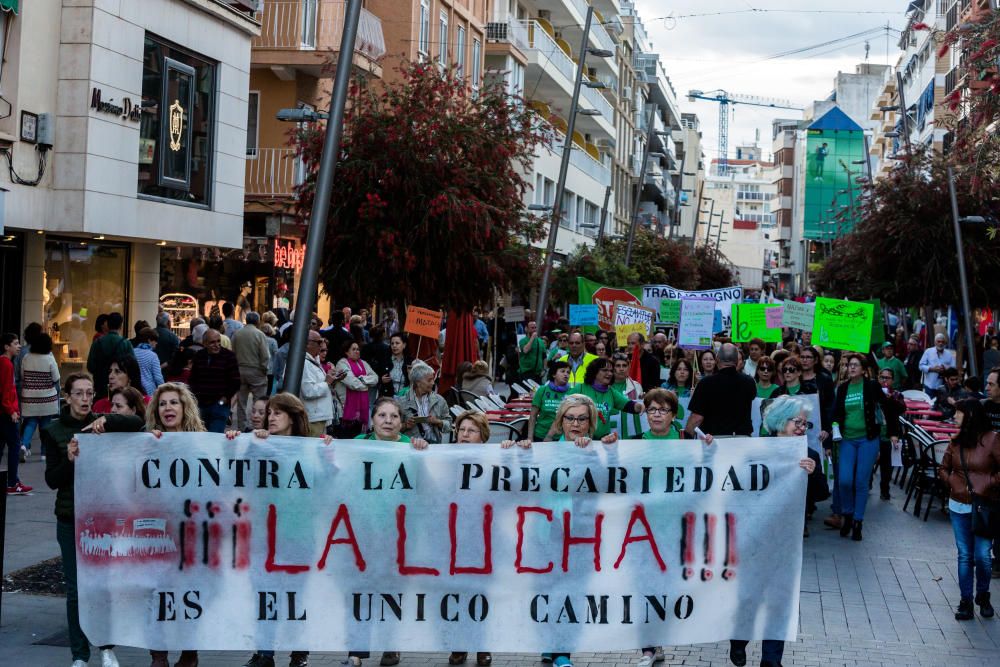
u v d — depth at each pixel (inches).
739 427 488.4
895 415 615.8
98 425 311.3
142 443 311.9
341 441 315.3
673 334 1174.3
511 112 901.2
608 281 1854.1
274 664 329.4
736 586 319.0
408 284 823.1
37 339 660.7
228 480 313.3
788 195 6427.2
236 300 1174.3
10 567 426.9
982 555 403.2
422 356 855.7
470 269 845.8
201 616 312.8
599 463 317.7
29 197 790.5
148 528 312.3
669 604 318.3
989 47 582.9
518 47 1910.7
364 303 856.9
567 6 2235.5
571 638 317.7
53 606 379.2
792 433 347.6
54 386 666.8
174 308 1071.6
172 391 319.6
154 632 311.7
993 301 1288.1
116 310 924.0
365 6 1450.5
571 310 1132.5
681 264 2454.5
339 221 825.5
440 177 826.8
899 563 494.9
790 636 319.0
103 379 677.9
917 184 1289.4
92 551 310.8
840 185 5007.4
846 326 806.5
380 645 316.2
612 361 498.3
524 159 901.8
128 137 863.1
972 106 607.8
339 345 764.0
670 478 318.0
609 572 318.0
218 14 968.9
